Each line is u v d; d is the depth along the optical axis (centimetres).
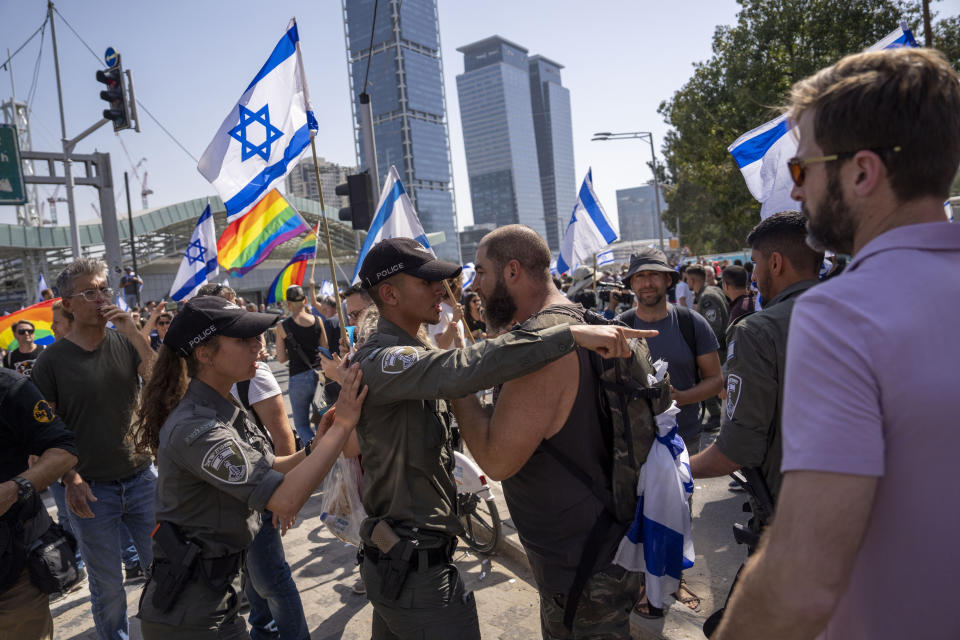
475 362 167
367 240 532
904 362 79
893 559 84
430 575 196
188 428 198
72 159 1460
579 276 1118
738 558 378
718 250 4569
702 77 2297
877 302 83
